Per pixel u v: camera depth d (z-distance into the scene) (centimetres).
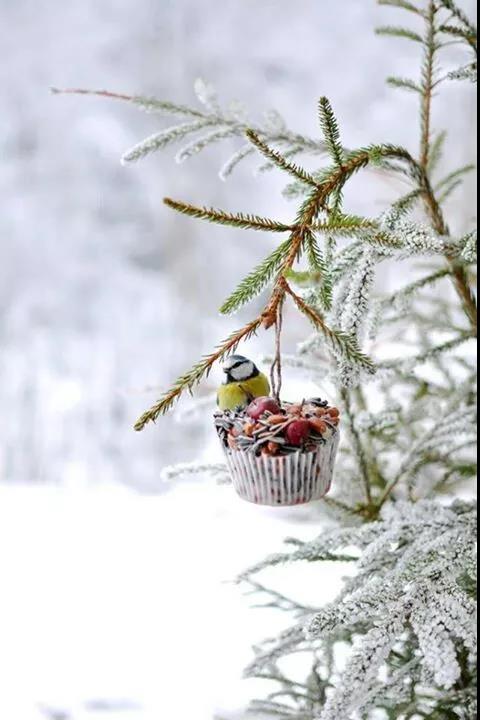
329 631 164
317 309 174
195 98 508
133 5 504
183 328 514
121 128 518
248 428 167
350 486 190
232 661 233
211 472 183
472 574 167
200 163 510
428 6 178
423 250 164
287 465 167
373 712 183
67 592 270
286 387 304
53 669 238
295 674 219
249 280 163
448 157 419
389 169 178
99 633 252
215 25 502
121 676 231
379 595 165
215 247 516
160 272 523
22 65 514
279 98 507
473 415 186
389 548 172
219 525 307
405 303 180
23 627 258
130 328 512
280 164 164
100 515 330
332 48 498
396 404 186
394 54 489
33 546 303
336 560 179
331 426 168
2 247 518
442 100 423
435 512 176
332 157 165
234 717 195
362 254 168
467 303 183
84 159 520
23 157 520
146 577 280
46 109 518
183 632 245
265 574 261
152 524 316
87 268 520
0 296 514
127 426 476
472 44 177
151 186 518
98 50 511
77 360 502
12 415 479
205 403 192
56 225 523
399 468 186
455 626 163
